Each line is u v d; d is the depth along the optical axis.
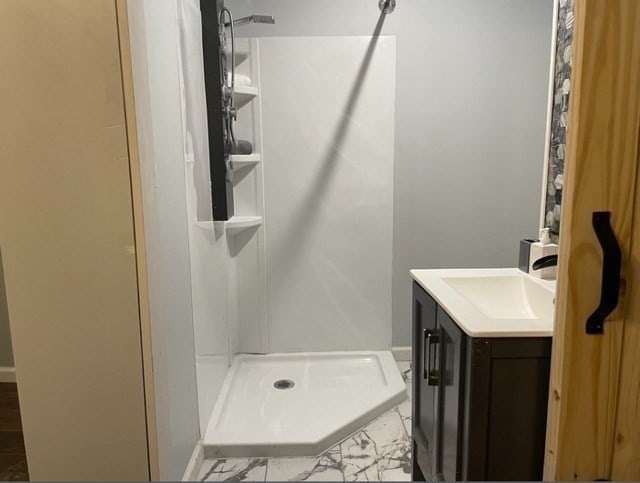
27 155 1.22
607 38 0.86
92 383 1.31
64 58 1.19
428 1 2.48
